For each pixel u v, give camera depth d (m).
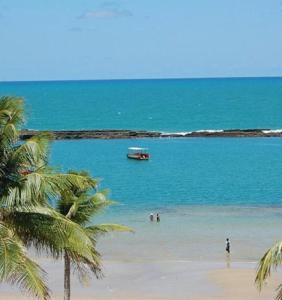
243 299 47.81
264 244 64.12
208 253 60.97
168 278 53.09
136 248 62.56
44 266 55.62
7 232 20.81
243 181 102.38
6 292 48.22
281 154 134.12
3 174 21.66
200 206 83.00
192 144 153.50
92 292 49.09
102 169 116.69
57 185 21.77
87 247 22.08
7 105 21.94
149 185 99.44
